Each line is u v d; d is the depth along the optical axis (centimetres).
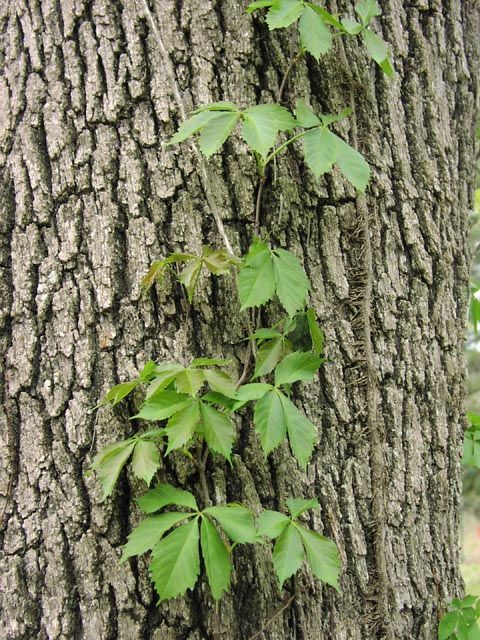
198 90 103
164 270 100
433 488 109
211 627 97
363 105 109
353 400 105
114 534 97
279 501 101
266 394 93
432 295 112
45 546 97
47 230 101
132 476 98
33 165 102
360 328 105
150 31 104
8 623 95
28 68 104
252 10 101
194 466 99
